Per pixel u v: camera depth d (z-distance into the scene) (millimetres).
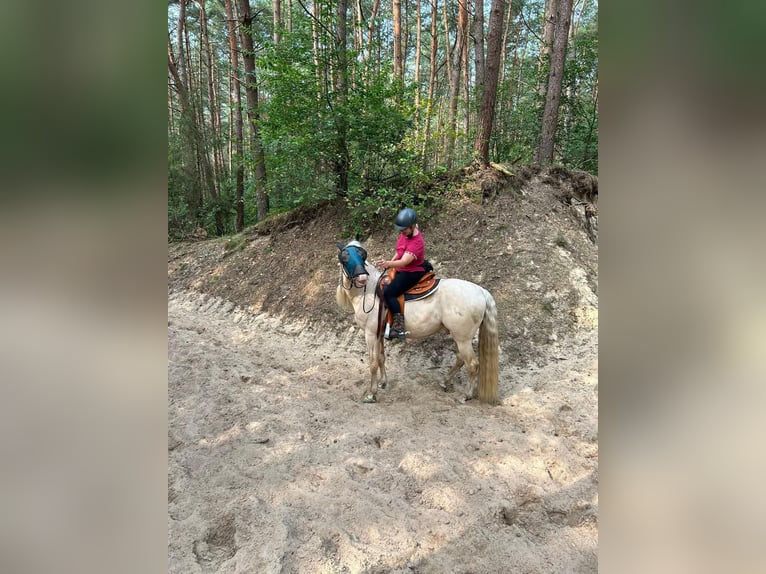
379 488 3121
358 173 7566
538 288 5930
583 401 4320
